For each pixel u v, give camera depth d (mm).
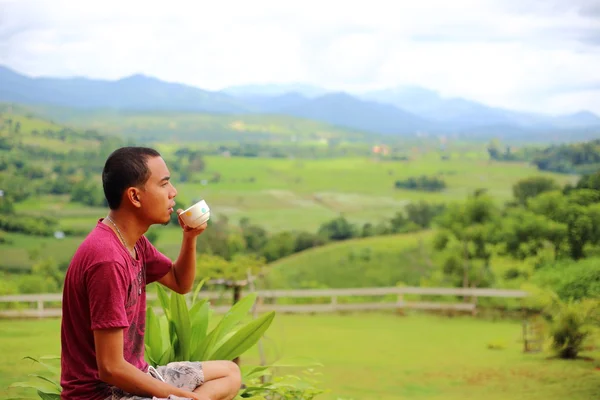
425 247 48375
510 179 177000
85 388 2602
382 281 42500
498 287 27250
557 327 11500
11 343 11008
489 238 27078
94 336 2543
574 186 30531
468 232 26891
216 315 12320
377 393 8875
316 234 75812
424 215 81500
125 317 2553
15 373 7469
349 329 15891
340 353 12375
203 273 9914
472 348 13078
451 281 28297
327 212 137500
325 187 186375
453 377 10141
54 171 115375
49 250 60750
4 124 160375
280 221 122875
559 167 106062
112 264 2531
